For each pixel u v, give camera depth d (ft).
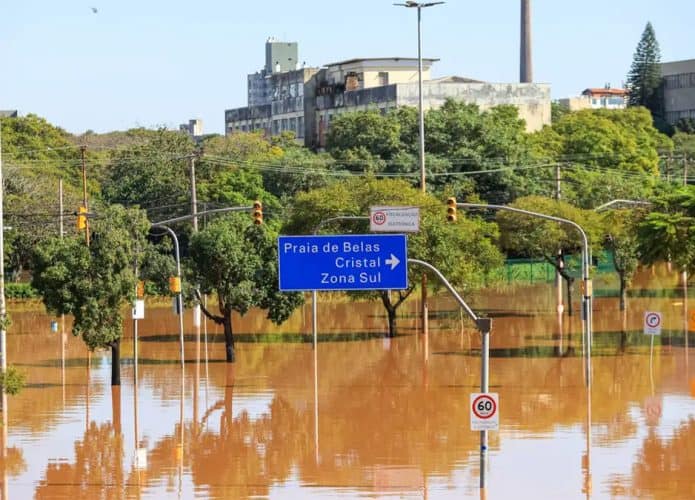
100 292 329.93
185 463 244.01
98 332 331.57
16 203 607.37
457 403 311.06
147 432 276.62
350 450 254.47
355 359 404.36
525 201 549.54
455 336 470.39
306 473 232.94
